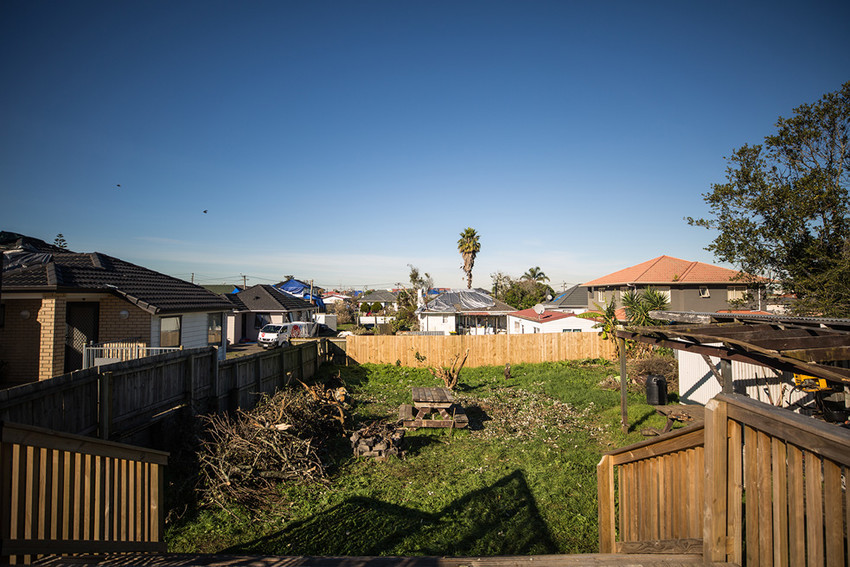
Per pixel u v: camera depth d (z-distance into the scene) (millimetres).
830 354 5441
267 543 5391
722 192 17609
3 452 2557
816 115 16188
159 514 4043
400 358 20734
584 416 11898
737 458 2316
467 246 54875
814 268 16562
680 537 2771
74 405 5711
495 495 6879
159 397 7492
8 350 12023
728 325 7941
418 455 8875
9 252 14828
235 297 34156
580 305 39781
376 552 5195
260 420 8109
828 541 1761
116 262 16281
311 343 17516
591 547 5422
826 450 1748
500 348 21172
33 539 2725
